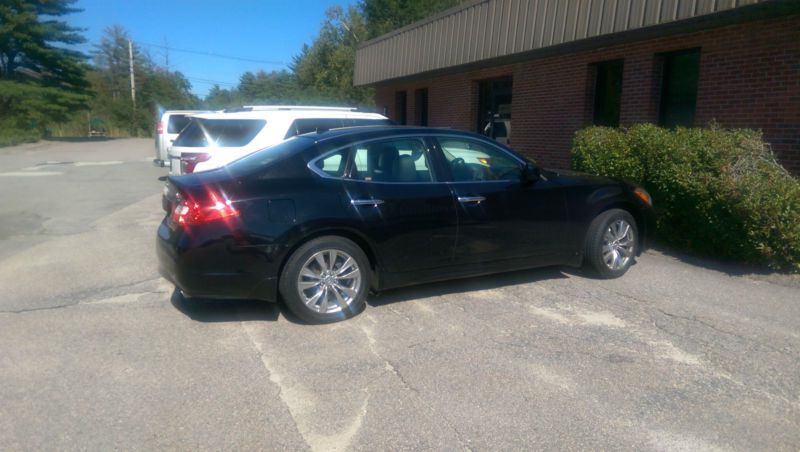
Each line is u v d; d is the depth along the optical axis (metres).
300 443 3.29
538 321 5.13
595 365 4.27
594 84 11.79
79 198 12.24
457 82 15.79
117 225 9.32
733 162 7.02
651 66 10.29
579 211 6.16
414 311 5.35
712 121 8.59
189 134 9.41
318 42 46.91
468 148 5.82
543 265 6.15
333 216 4.95
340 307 5.06
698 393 3.88
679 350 4.54
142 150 29.62
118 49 72.56
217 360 4.31
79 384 3.93
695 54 9.90
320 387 3.92
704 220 7.03
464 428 3.45
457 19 14.14
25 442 3.27
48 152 27.80
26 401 3.71
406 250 5.31
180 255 4.70
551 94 12.55
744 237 6.66
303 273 4.91
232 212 4.73
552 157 12.59
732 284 6.25
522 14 11.98
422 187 5.41
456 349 4.53
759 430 3.46
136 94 63.06
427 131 5.67
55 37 37.59
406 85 18.72
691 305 5.57
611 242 6.38
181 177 5.14
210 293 4.78
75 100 38.88
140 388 3.89
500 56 12.65
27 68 38.69
